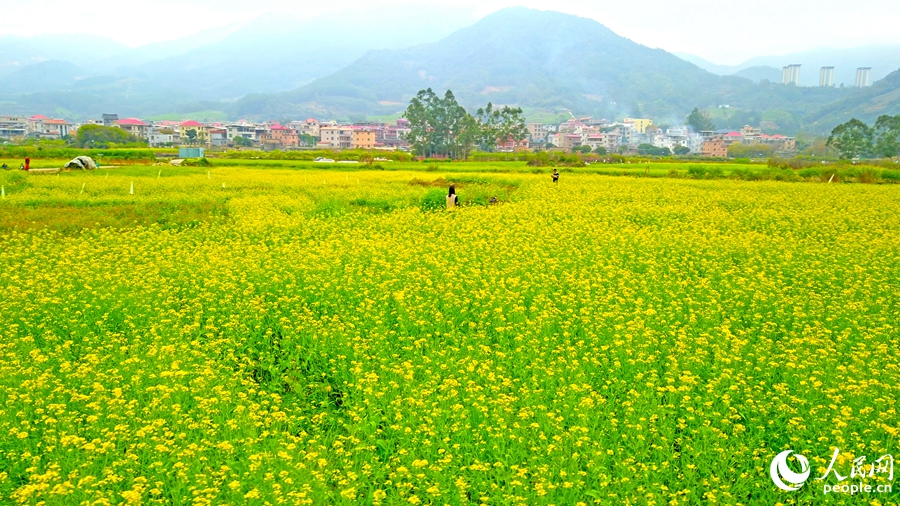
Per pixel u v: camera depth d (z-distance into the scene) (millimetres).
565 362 9812
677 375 9531
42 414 8289
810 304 13102
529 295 13820
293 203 27156
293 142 198750
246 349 11367
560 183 38656
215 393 8891
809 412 8195
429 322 11945
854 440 7707
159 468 7105
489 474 7301
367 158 76125
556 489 7035
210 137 189750
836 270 16000
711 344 10906
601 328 11586
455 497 6855
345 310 12719
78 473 7105
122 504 6676
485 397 8820
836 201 30922
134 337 11219
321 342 10945
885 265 16531
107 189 31500
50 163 52562
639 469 7305
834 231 22000
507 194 33375
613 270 15812
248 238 19797
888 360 10211
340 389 9797
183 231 21156
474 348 10750
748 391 8891
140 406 8664
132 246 18344
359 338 10953
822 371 9336
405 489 7055
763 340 10930
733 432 7930
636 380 9500
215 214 24906
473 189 33531
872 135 118188
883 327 11414
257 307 12523
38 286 13594
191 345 10766
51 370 9586
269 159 72625
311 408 9320
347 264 15906
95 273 14742
